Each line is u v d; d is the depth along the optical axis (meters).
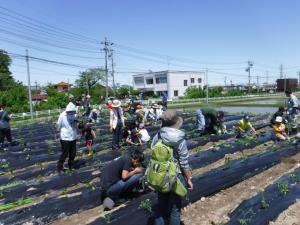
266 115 27.45
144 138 14.83
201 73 103.12
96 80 96.81
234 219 6.77
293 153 12.21
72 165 11.55
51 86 115.69
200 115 16.97
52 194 9.20
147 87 103.62
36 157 14.02
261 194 7.96
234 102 63.19
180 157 5.55
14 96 50.25
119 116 13.97
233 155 12.63
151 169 5.55
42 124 29.42
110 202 7.66
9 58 78.25
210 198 8.08
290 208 7.21
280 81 45.06
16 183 10.27
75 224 7.12
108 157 12.94
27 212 7.83
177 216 5.72
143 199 7.88
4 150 15.97
